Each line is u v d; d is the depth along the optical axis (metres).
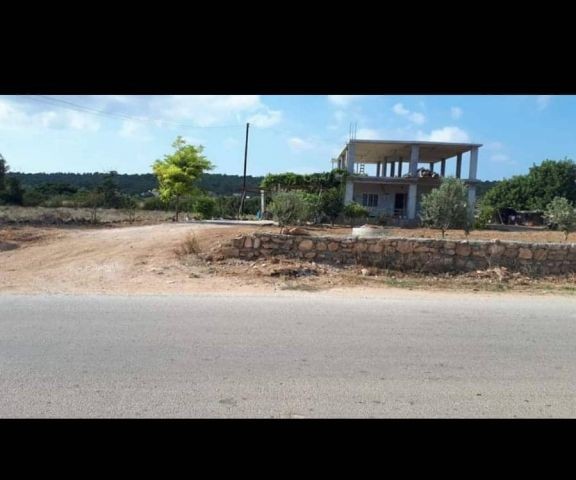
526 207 54.88
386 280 9.26
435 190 15.76
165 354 4.67
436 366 4.57
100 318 5.91
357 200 34.19
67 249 11.84
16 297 7.06
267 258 10.10
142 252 10.86
